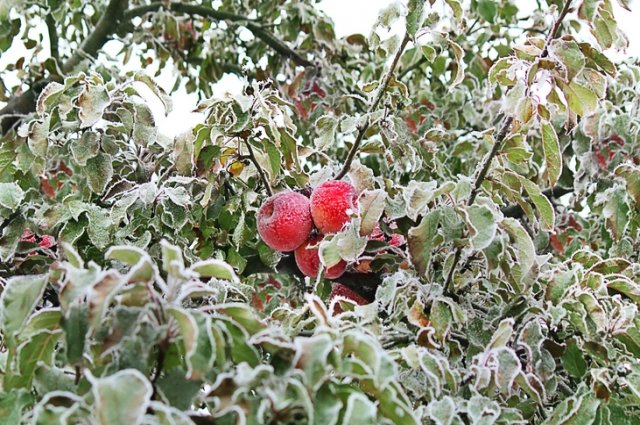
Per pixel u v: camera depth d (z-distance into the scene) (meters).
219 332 1.08
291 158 1.55
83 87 1.49
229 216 1.60
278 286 1.97
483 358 1.25
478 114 2.34
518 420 1.26
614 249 1.66
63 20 2.69
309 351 1.06
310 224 1.49
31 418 1.09
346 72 2.36
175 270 1.07
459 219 1.34
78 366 1.09
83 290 1.07
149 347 1.06
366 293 1.54
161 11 2.54
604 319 1.33
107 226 1.46
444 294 1.39
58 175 2.00
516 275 1.38
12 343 1.10
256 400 1.05
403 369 1.29
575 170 1.96
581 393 1.29
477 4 2.26
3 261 1.48
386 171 1.77
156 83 1.51
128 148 1.67
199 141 1.50
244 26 2.49
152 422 1.03
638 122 1.75
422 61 2.27
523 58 1.39
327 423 1.05
